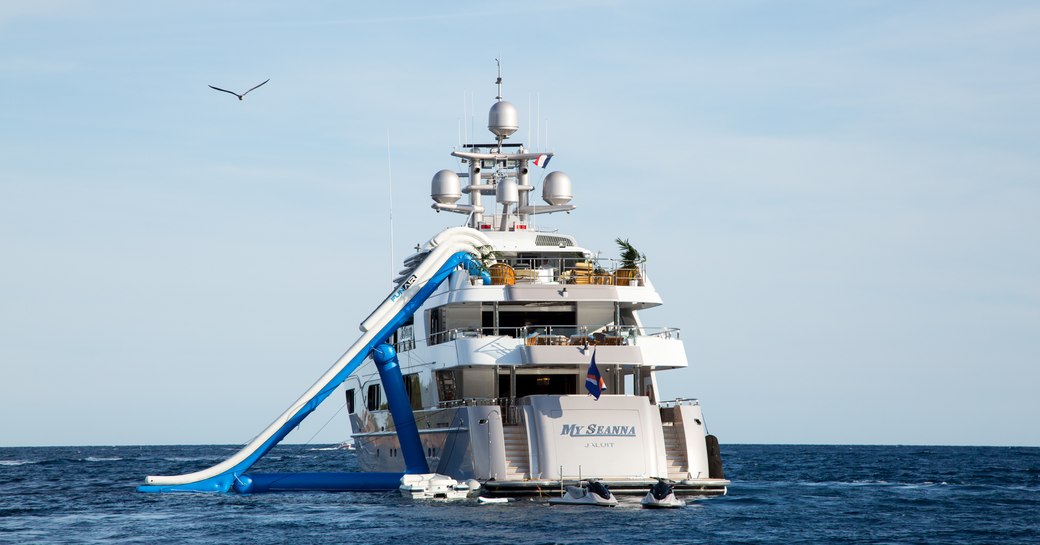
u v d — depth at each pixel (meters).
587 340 64.38
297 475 73.69
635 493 61.88
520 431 62.88
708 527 54.00
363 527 53.75
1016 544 50.09
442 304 68.69
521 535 50.22
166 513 62.84
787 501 69.44
